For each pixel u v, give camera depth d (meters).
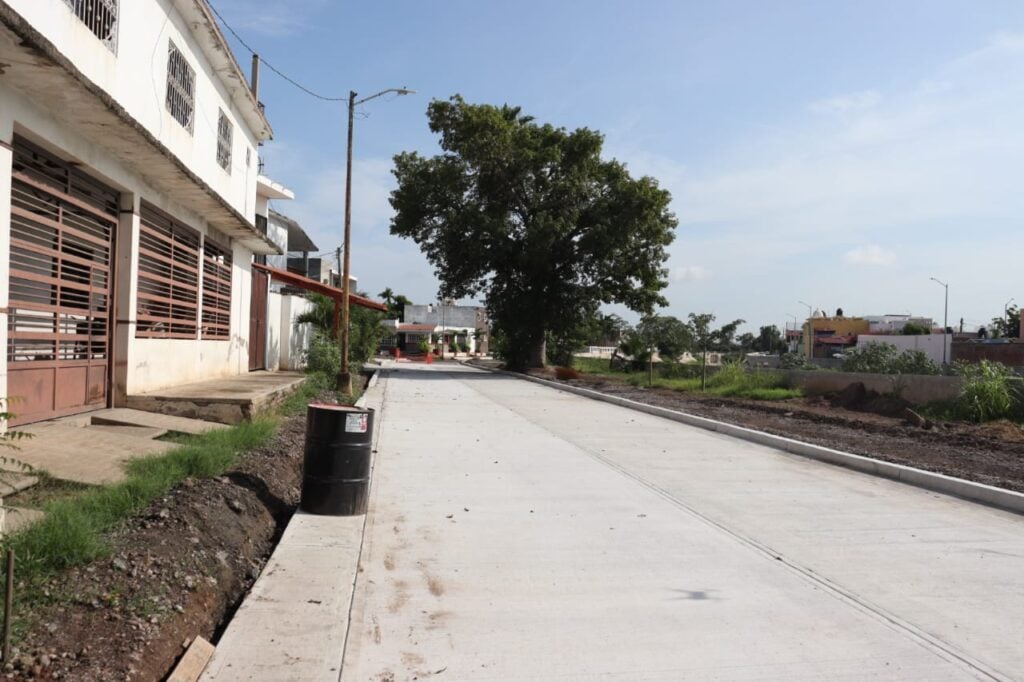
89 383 10.21
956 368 18.62
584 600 5.14
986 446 12.45
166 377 13.11
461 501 8.02
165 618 4.33
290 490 8.34
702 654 4.31
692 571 5.80
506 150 34.53
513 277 37.78
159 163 10.53
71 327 9.72
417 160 37.06
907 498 8.56
